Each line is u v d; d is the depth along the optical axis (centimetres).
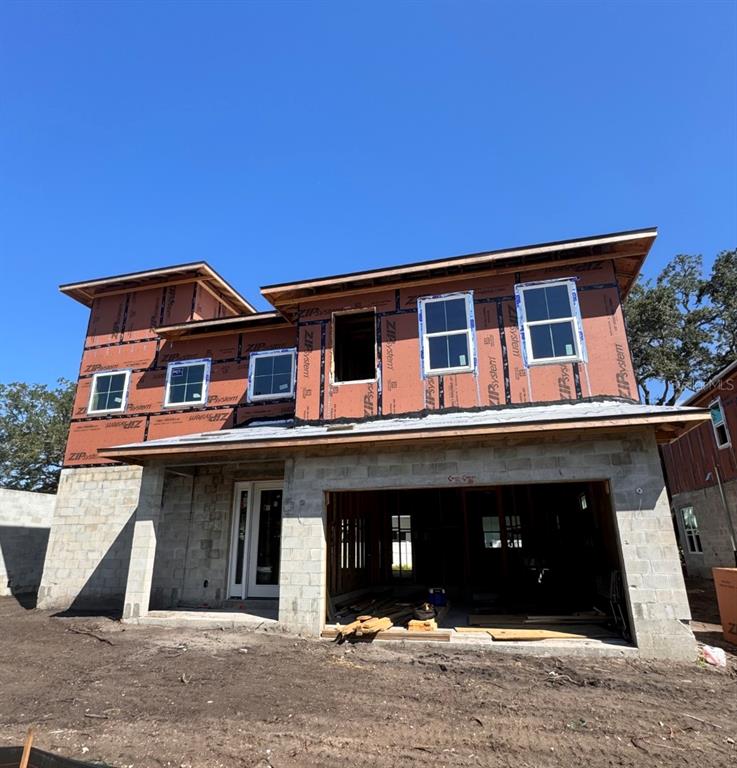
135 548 967
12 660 702
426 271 1007
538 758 392
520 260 977
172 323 1420
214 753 402
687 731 441
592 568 1103
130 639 805
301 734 438
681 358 2738
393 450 862
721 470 1666
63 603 1245
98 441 1367
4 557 1602
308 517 870
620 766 378
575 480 765
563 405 889
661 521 713
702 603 1218
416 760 388
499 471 803
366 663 666
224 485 1182
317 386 1038
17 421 3334
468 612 981
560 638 741
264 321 1308
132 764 384
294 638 794
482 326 980
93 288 1491
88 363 1453
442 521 1411
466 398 945
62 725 466
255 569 1135
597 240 913
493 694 542
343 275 1035
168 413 1340
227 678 600
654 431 754
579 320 934
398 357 1007
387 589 1270
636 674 610
